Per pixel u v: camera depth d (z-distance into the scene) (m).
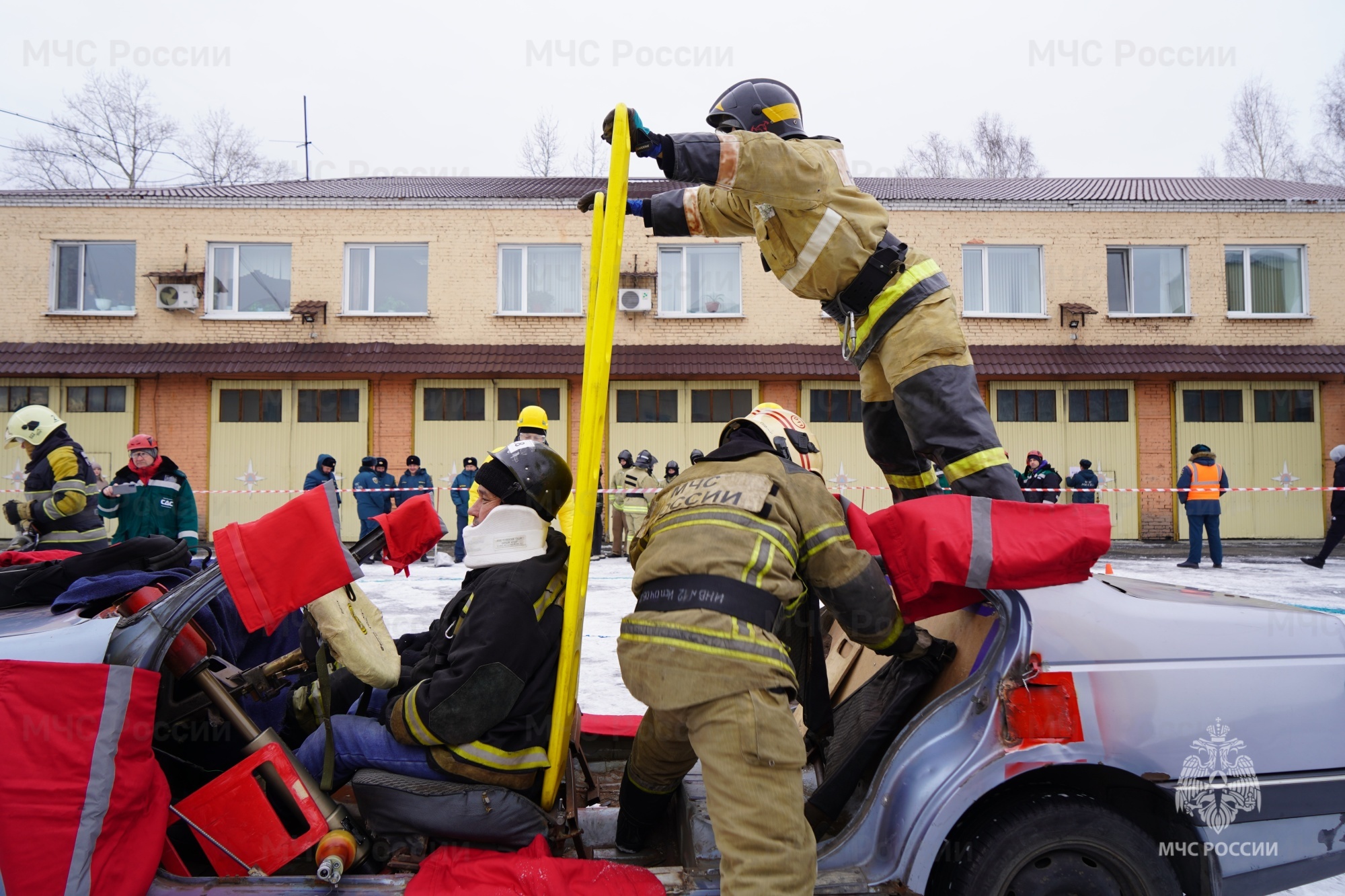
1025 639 2.15
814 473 2.35
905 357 2.67
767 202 2.57
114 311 16.17
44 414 5.34
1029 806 2.12
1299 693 2.24
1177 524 16.28
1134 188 20.03
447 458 16.05
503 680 2.13
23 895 1.81
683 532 2.12
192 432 15.84
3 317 15.90
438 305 16.16
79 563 2.58
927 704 2.27
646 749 2.34
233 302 16.23
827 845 2.11
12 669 1.86
